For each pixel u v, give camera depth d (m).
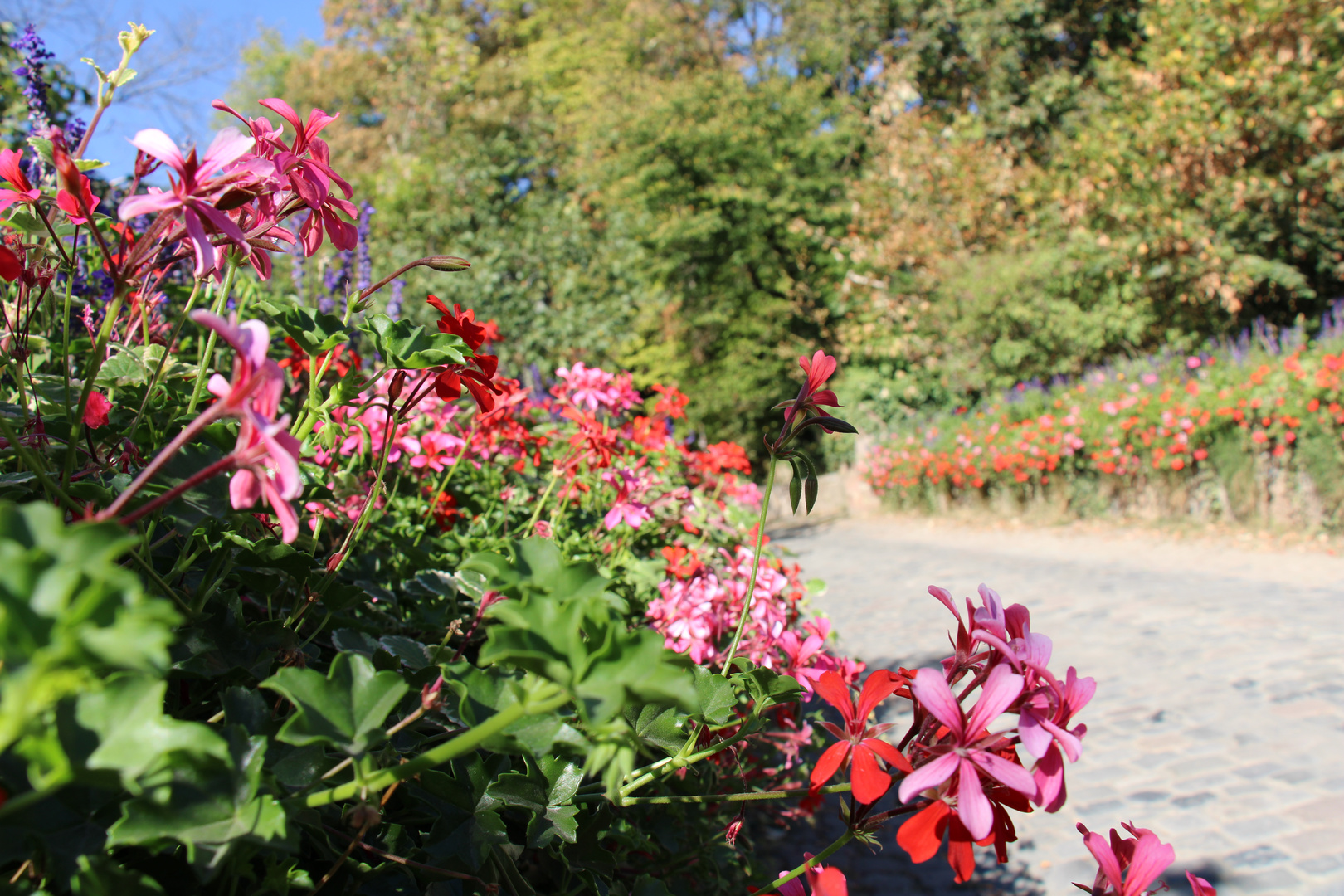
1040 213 13.25
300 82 21.77
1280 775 3.37
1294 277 10.71
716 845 1.78
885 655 5.44
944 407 14.65
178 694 0.91
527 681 0.62
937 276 14.18
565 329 8.98
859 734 0.89
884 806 3.40
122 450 1.05
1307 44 10.06
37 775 0.48
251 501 0.61
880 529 11.88
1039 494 10.46
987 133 16.39
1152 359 10.67
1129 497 9.38
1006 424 11.27
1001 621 0.83
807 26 20.64
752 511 3.92
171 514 0.74
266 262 0.98
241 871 0.67
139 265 0.81
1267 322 12.07
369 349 1.84
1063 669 4.89
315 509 1.28
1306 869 2.76
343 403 1.07
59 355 1.36
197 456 0.76
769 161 17.55
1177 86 11.22
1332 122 10.02
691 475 3.96
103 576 0.42
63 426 0.92
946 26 18.34
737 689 1.11
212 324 0.56
